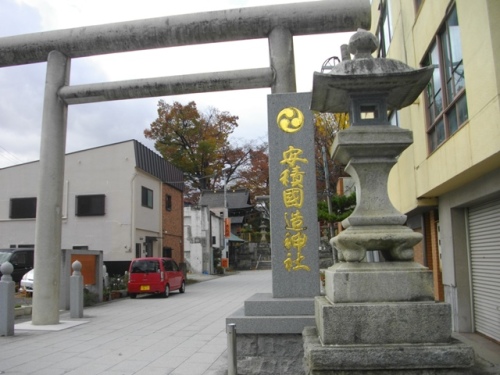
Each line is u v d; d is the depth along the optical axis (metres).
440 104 8.24
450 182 7.86
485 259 8.15
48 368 6.59
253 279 28.59
